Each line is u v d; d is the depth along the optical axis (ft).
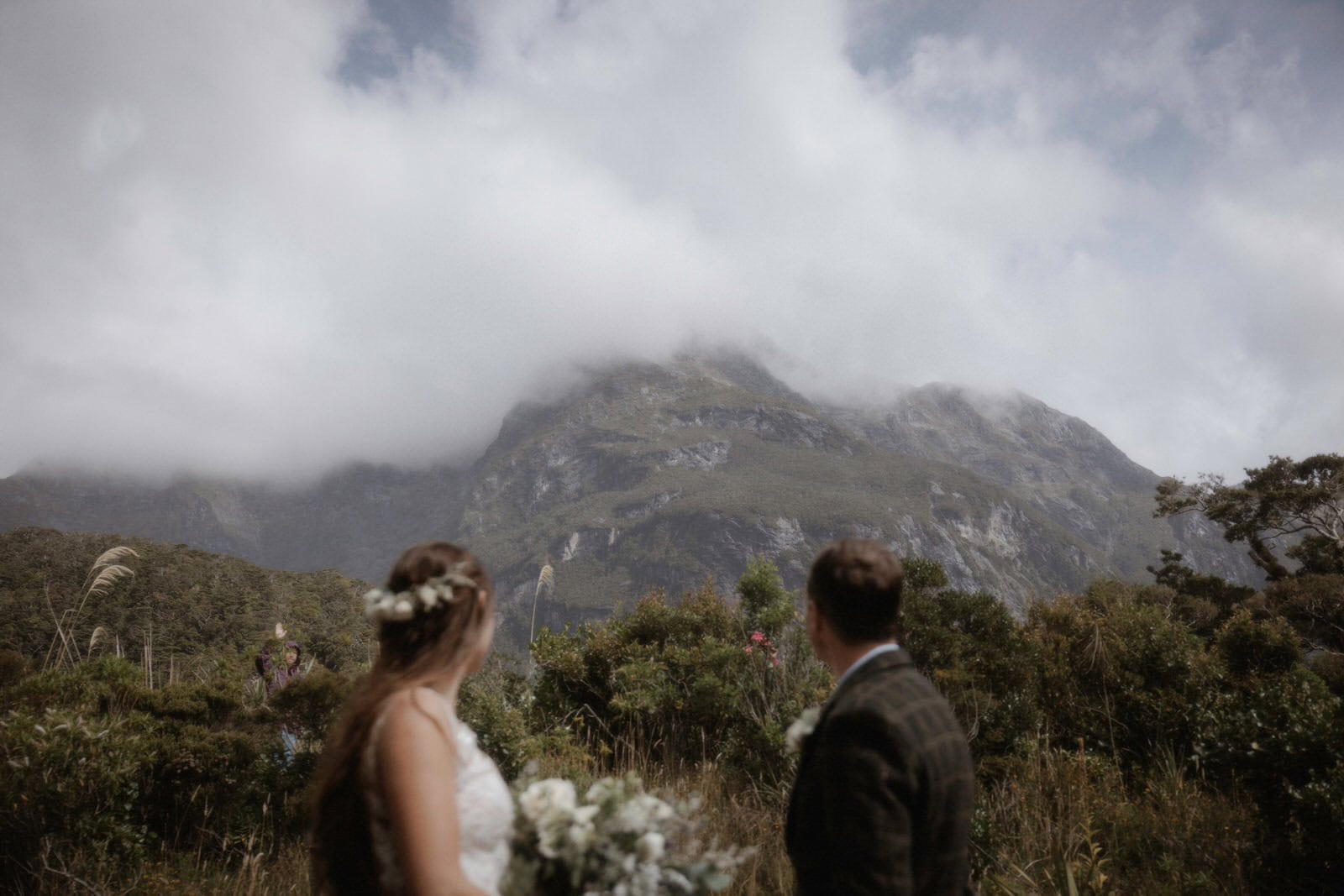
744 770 18.43
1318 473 117.29
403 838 5.36
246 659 25.02
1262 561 123.54
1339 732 15.33
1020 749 18.71
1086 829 14.80
